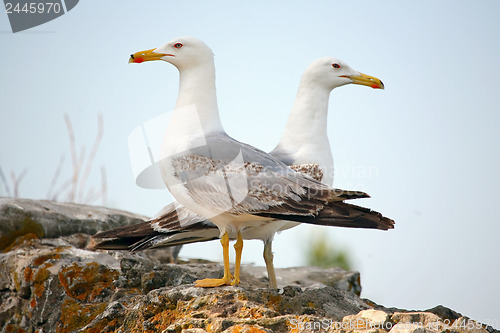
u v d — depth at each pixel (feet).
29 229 49.32
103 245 43.86
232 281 36.45
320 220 35.17
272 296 33.83
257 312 31.86
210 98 38.70
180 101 38.70
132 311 35.45
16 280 43.19
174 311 34.17
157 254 50.85
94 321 36.78
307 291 35.09
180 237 42.47
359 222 35.01
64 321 40.01
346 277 51.96
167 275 40.75
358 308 35.40
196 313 32.19
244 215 35.86
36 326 41.24
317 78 47.06
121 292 40.40
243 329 29.94
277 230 41.39
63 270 41.68
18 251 45.70
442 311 34.94
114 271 41.96
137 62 39.24
